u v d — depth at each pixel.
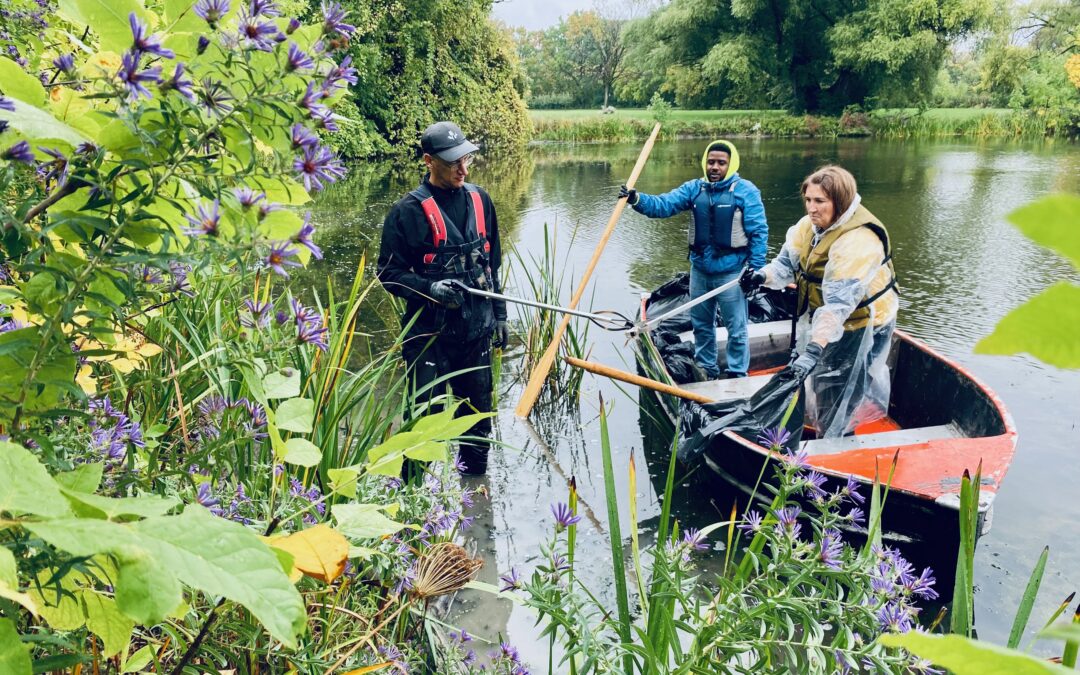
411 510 2.46
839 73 36.16
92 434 1.35
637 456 4.89
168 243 1.05
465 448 4.43
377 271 4.17
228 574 0.67
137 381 1.60
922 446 3.81
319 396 2.89
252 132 1.12
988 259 9.68
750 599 2.30
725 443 4.08
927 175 17.94
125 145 1.05
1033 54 33.34
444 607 3.21
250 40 1.06
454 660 2.50
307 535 1.08
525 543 3.80
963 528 1.41
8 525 0.64
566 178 17.91
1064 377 5.84
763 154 23.98
